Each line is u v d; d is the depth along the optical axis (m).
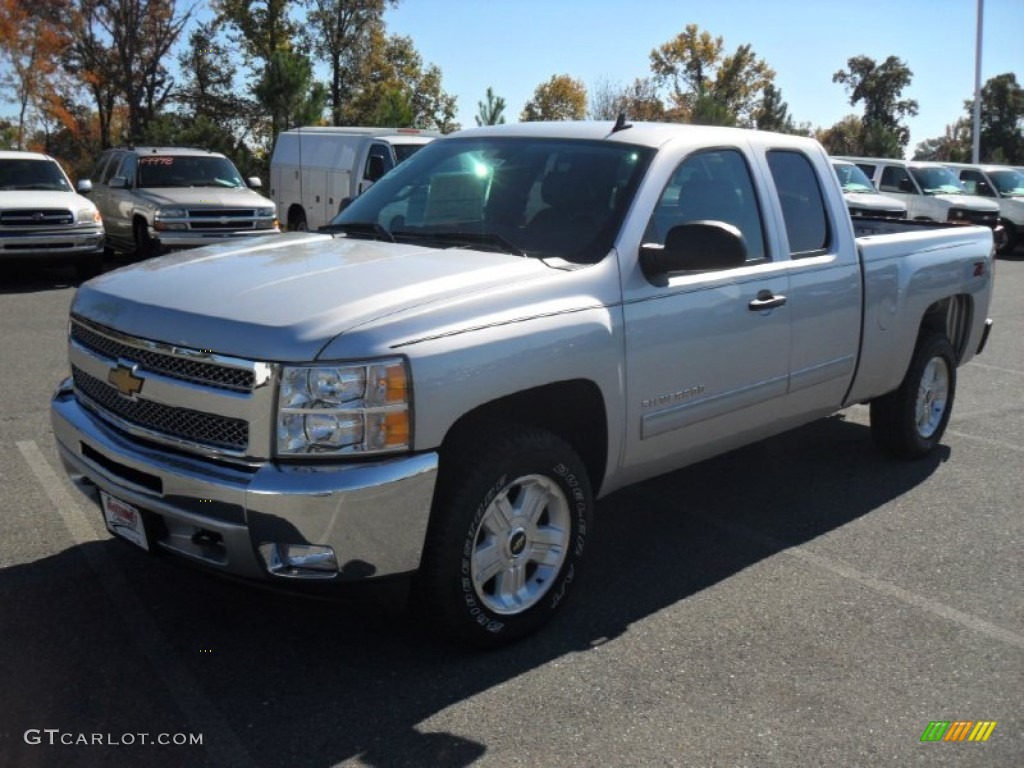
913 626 4.04
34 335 9.39
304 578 3.19
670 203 4.30
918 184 22.52
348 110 47.56
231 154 30.77
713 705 3.40
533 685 3.48
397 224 4.58
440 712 3.29
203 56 43.34
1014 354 10.23
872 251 5.37
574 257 3.99
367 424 3.14
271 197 19.47
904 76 78.00
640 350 3.98
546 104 66.00
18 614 3.86
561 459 3.72
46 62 36.91
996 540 4.99
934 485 5.82
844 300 5.10
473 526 3.46
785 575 4.51
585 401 3.88
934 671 3.68
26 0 35.75
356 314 3.25
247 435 3.17
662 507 5.36
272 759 3.01
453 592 3.46
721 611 4.12
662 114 61.84
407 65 51.22
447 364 3.26
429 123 52.88
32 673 3.45
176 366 3.33
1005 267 19.91
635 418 4.04
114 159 16.56
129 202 15.06
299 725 3.19
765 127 64.56
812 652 3.80
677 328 4.13
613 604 4.16
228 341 3.20
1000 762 3.13
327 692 3.39
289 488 3.07
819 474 5.96
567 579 3.89
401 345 3.19
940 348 6.07
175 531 3.39
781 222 4.82
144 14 38.00
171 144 29.94
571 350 3.66
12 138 42.84
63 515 4.85
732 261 3.83
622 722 3.28
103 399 3.69
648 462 4.23
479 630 3.59
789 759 3.11
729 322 4.38
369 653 3.66
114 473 3.53
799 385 4.91
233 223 14.73
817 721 3.32
